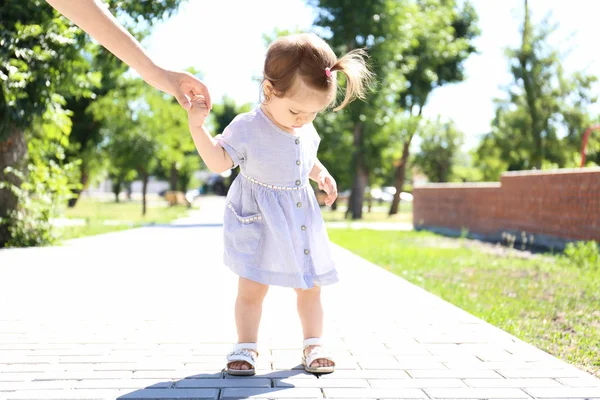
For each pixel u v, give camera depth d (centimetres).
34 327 422
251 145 322
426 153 5303
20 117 1002
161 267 779
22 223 1084
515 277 754
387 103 3012
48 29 996
